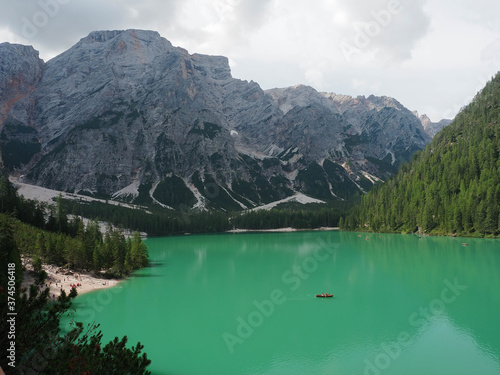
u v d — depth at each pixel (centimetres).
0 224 7194
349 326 6862
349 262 13975
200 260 15825
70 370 2011
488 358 5403
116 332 6638
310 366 5262
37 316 2184
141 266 13925
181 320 7344
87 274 11425
